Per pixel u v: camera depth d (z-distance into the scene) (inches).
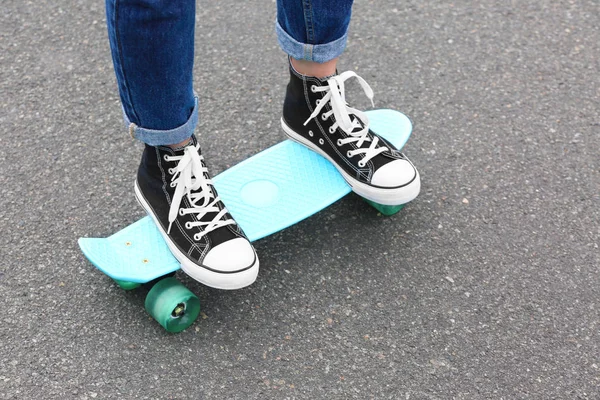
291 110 95.7
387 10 137.1
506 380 79.6
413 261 92.4
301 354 81.4
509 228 97.2
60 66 122.6
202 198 83.5
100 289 87.6
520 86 121.6
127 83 71.4
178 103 73.7
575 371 80.7
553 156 108.6
